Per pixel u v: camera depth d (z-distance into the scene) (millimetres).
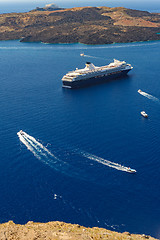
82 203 109625
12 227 93062
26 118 181500
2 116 184500
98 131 163625
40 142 151500
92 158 137125
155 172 126500
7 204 109375
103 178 122938
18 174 126438
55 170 128375
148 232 97000
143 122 174750
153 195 113250
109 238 87812
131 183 119875
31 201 110812
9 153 141750
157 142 150750
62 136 157750
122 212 105250
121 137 156625
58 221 99688
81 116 184750
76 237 85562
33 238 84688
